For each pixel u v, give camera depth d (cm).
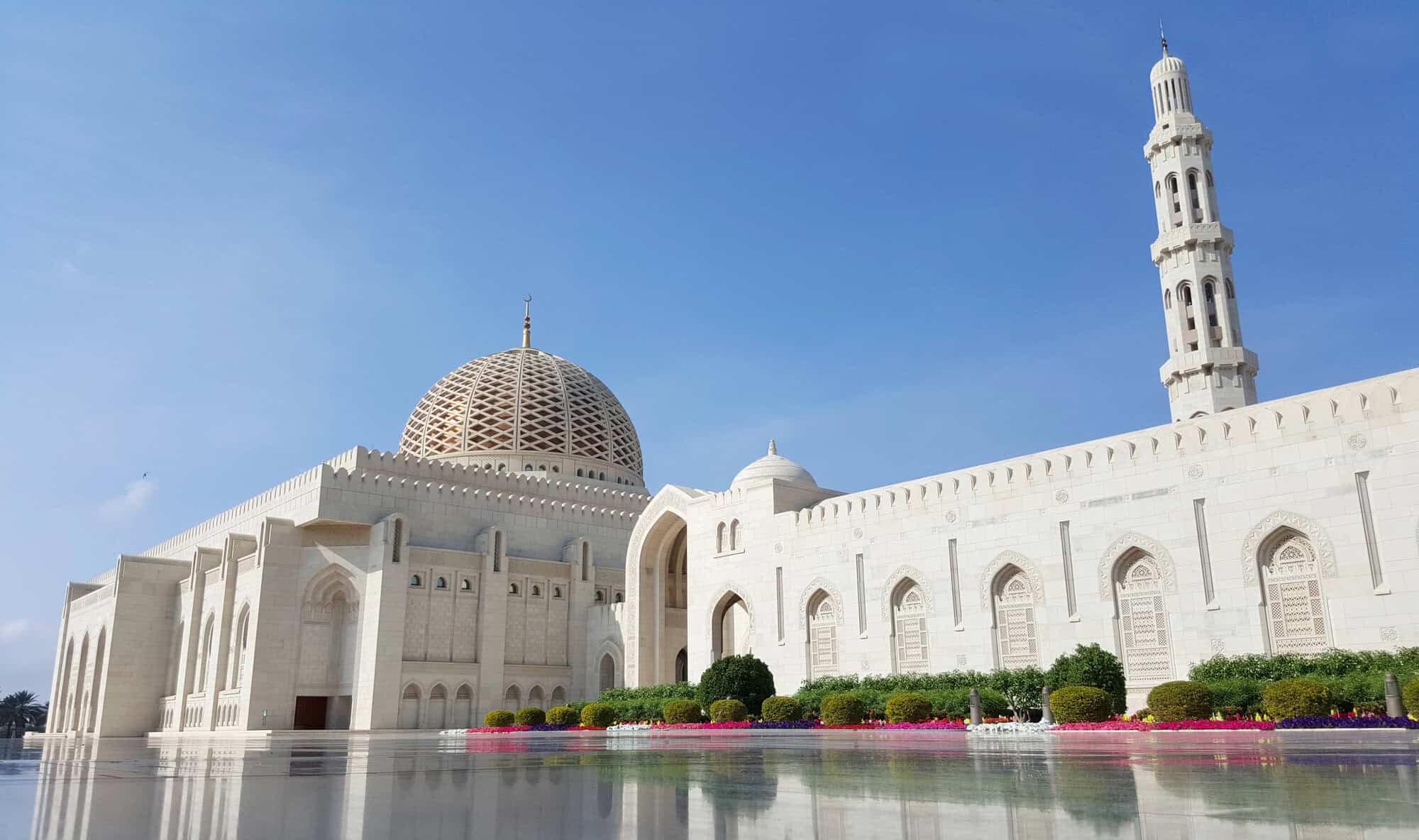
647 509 5959
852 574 4647
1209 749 1736
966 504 4241
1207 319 4469
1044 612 3891
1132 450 3716
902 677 4062
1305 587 3209
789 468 5525
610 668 6194
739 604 5931
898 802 891
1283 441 3300
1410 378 3033
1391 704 2483
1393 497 3022
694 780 1174
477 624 5819
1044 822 735
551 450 7619
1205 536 3459
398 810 850
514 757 1841
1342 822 714
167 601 6800
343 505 5612
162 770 1591
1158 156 4766
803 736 2861
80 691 7444
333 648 5550
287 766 1692
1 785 1216
